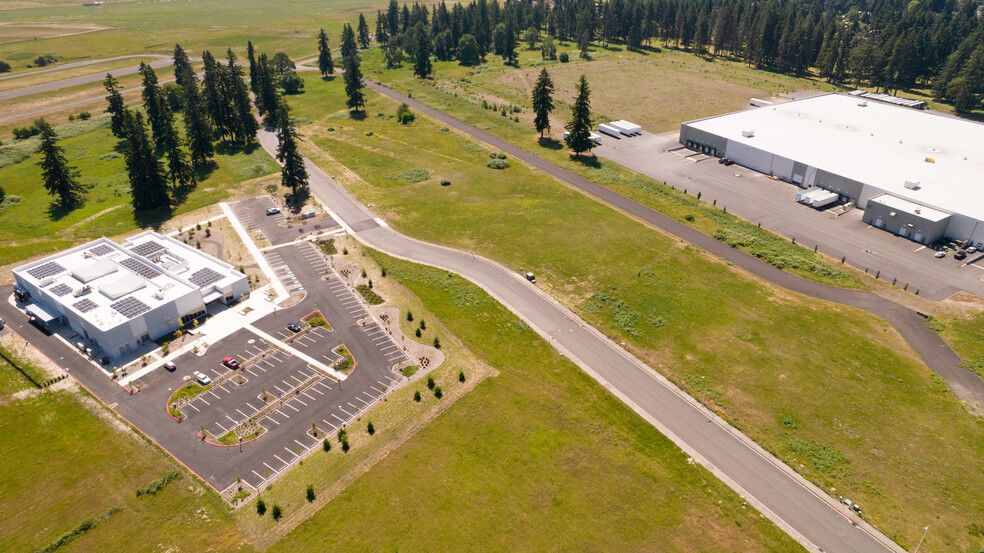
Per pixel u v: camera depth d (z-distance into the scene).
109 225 106.06
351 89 172.50
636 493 54.44
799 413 62.97
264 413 64.06
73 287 80.19
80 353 73.88
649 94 191.62
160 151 143.62
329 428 61.91
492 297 84.44
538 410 64.19
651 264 91.88
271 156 139.75
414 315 80.81
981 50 163.25
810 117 145.75
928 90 195.25
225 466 57.50
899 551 48.50
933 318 77.56
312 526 51.31
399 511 52.69
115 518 52.34
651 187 119.38
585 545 49.69
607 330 77.19
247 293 85.31
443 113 173.75
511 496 54.19
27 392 67.44
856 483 54.69
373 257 95.69
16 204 115.12
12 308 83.38
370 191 120.38
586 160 135.12
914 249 93.94
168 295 78.75
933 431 60.31
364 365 71.12
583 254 95.06
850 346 73.06
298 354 73.19
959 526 50.28
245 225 106.12
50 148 109.31
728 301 82.62
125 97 190.62
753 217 106.12
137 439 60.78
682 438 60.34
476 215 109.38
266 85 162.50
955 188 103.38
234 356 72.94
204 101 145.75
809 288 85.12
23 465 57.78
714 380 68.06
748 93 191.25
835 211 108.00
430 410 64.19
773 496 53.84
